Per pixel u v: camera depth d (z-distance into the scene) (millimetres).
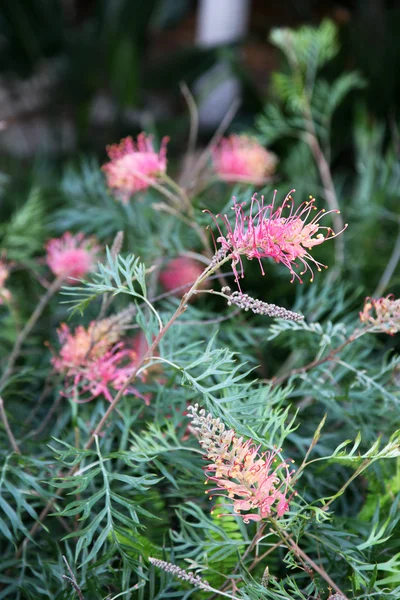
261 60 5242
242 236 910
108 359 1133
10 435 1066
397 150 2037
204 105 3971
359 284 1688
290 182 2092
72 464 976
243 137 1651
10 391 1240
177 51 3668
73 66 3637
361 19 3514
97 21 3900
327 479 1174
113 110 3617
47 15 3945
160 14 4672
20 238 1658
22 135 4113
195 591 1014
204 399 911
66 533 1122
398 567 1011
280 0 6234
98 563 924
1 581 1041
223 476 897
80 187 1747
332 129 2918
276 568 1037
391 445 912
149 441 1032
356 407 1143
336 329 1158
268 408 993
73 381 1207
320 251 1757
